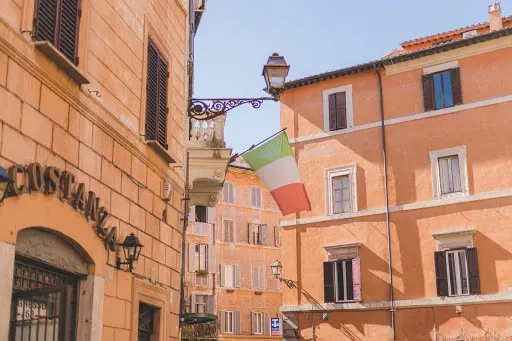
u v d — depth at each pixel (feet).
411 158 83.51
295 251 88.79
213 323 136.77
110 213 30.25
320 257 86.89
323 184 88.89
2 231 21.27
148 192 35.47
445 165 81.41
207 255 143.64
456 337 75.36
